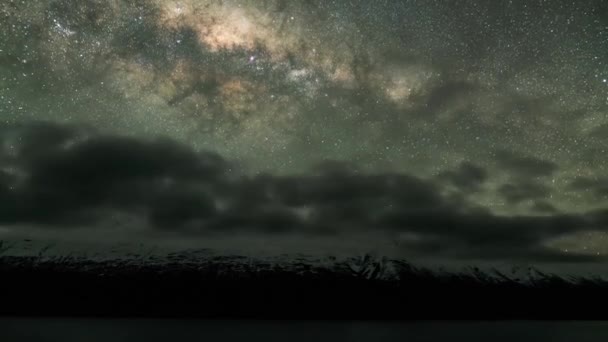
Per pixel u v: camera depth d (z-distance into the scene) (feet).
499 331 218.79
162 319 249.14
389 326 240.73
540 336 195.00
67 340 162.50
